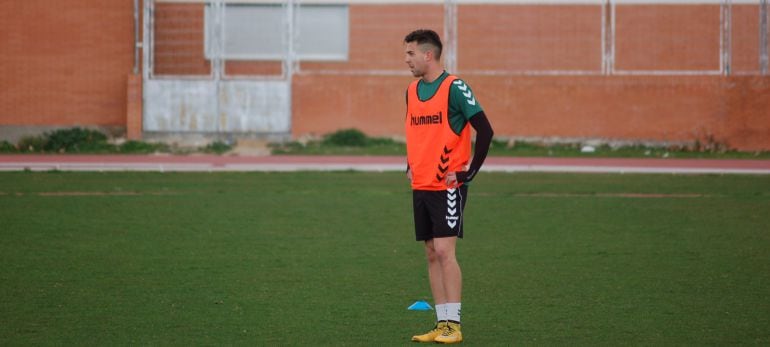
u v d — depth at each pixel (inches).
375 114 4042.8
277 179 2775.6
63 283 1341.0
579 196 2383.1
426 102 1023.0
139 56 4087.1
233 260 1525.6
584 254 1589.6
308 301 1246.9
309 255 1577.3
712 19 4133.9
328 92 4033.0
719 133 4015.8
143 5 4028.1
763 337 1063.6
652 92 4025.6
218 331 1089.4
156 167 3110.2
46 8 4042.8
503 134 4057.6
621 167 3208.7
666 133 4030.5
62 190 2439.7
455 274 1040.2
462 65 4215.1
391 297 1274.6
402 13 4301.2
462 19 4207.7
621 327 1111.6
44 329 1091.3
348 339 1058.7
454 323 1045.8
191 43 4119.1
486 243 1699.1
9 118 4042.8
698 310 1194.6
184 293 1285.7
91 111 4074.8
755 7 4060.0
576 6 4170.8
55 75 4052.7
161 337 1060.5
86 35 4062.5
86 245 1646.2
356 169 3063.5
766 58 4001.0
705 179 2829.7
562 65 4192.9
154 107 3998.5
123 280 1364.4
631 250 1626.5
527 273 1434.5
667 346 1028.5
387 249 1636.3
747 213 2070.6
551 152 3868.1
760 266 1482.5
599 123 4047.7
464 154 1025.5
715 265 1489.9
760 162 3523.6
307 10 4453.7
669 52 4170.8
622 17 4180.6
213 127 4008.4
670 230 1840.6
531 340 1055.0
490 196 2374.5
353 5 4318.4
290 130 4025.6
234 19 4239.7
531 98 4047.7
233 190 2477.9
